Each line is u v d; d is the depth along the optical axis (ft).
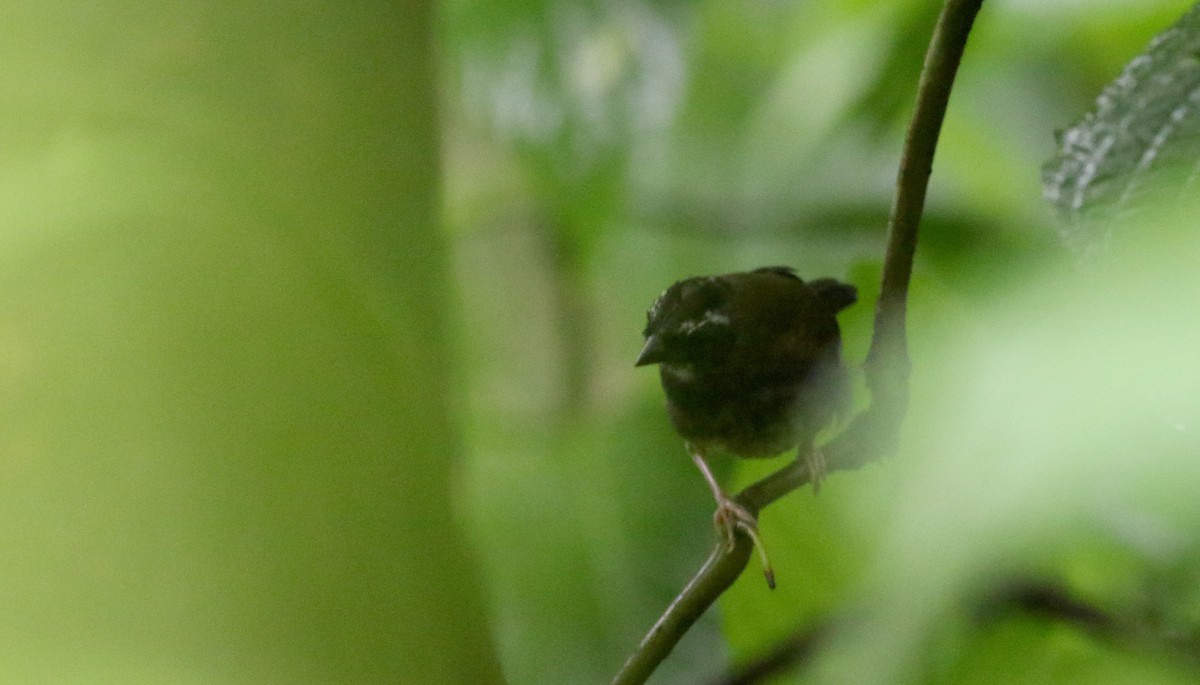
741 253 22.80
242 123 21.58
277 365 21.58
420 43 21.74
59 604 21.54
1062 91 22.56
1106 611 21.76
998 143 22.54
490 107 22.86
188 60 21.57
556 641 22.48
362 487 21.62
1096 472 21.50
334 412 21.61
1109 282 19.95
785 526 21.88
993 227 22.17
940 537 21.53
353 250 21.63
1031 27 22.56
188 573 21.56
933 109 21.62
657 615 22.48
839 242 22.63
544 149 22.86
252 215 21.58
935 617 21.53
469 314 23.22
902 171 21.65
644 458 22.56
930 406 21.62
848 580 21.80
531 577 22.49
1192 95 21.49
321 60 21.63
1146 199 21.47
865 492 21.72
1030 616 21.71
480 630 21.71
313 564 21.59
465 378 22.68
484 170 23.16
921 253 22.12
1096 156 21.50
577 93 22.85
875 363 21.66
